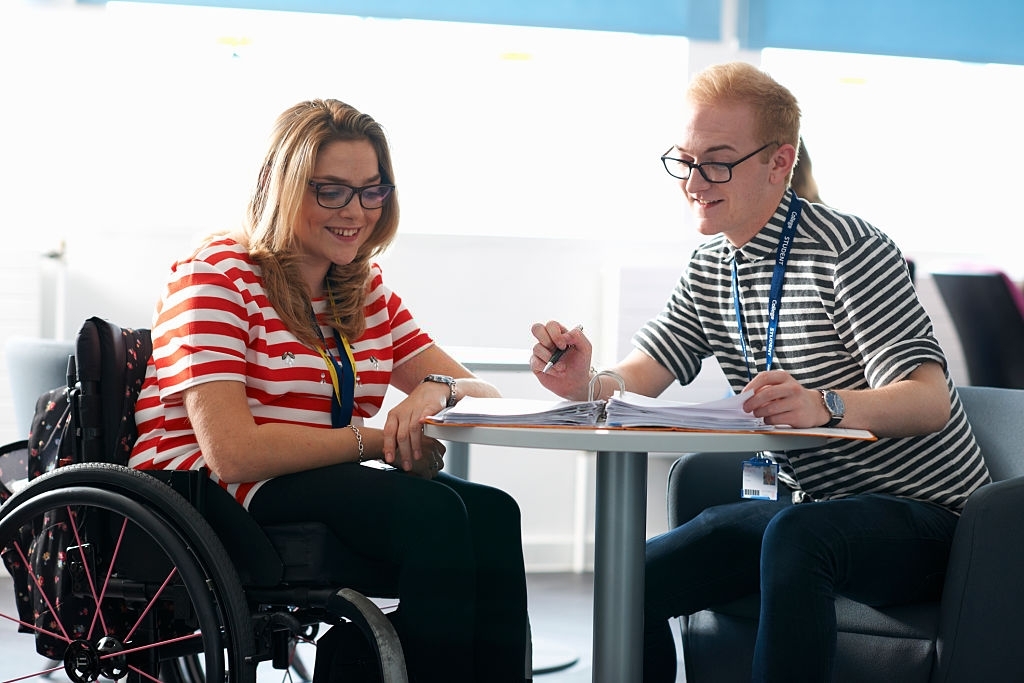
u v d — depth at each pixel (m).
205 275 1.79
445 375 2.11
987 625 1.76
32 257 3.73
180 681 2.17
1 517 1.71
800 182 2.72
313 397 1.89
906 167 4.53
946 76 4.52
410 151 4.20
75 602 1.74
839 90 4.46
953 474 1.93
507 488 4.21
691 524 2.10
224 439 1.72
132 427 1.84
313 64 4.11
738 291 2.07
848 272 1.92
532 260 4.20
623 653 1.68
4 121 3.89
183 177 4.05
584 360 1.87
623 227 4.34
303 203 1.88
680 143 1.99
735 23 4.33
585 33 4.28
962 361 4.28
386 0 4.07
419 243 4.11
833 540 1.74
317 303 1.97
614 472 1.67
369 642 1.62
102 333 1.80
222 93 4.05
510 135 4.26
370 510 1.71
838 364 1.96
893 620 1.86
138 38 3.99
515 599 1.86
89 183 3.97
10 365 2.58
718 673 2.11
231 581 1.62
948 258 4.48
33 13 3.90
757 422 1.56
